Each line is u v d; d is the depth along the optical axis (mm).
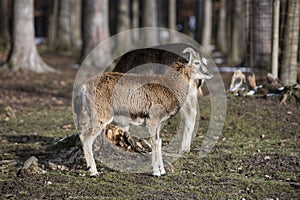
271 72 16844
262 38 21594
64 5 43531
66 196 9039
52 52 42969
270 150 12008
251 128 14055
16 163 11172
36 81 24922
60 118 16719
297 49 18109
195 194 9141
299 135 13578
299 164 10922
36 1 59656
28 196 9086
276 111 15055
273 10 16594
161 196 9000
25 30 27938
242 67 28016
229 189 9438
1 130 14914
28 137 13938
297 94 15664
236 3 33094
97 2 30672
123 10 38906
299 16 17516
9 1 55938
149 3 37938
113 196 9023
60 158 11367
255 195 9117
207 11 36500
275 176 10234
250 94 16391
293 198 8969
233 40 33500
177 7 62188
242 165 10938
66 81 25250
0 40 41250
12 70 27656
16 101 19969
